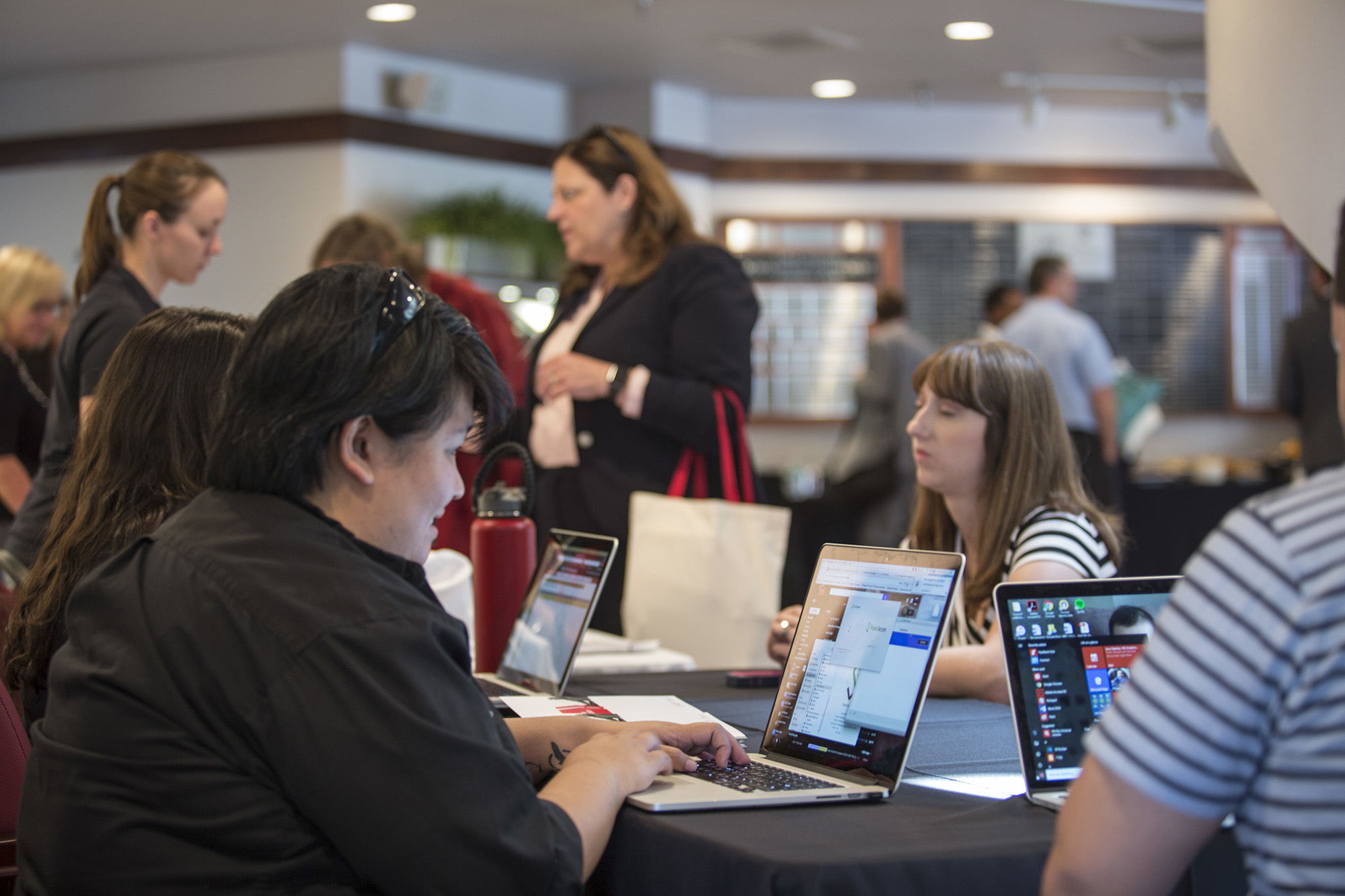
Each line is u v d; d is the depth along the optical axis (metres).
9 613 1.71
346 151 6.03
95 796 1.04
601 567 1.88
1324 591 0.80
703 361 2.85
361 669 1.01
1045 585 1.28
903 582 1.35
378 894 1.03
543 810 1.06
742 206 7.52
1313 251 2.42
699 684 1.93
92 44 6.05
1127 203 7.85
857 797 1.21
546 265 6.20
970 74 6.79
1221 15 2.87
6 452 3.33
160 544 1.11
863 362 7.63
